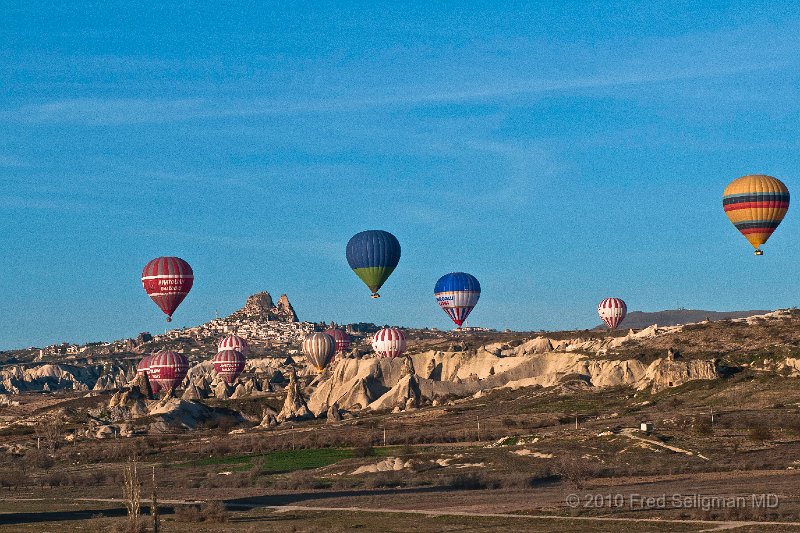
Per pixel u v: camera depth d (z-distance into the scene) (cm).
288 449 15400
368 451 13712
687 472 10181
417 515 8138
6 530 8250
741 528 6719
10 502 10538
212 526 7944
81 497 10844
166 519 8469
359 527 7581
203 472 12888
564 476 10025
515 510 8031
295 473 12181
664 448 11719
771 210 14950
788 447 11656
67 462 15625
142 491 11144
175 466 13900
